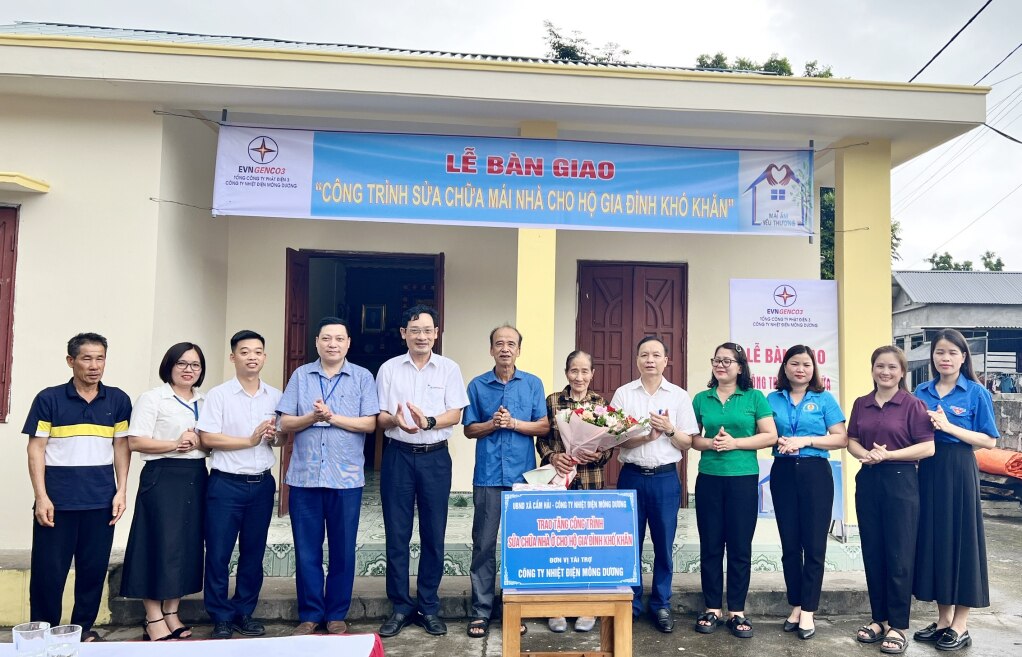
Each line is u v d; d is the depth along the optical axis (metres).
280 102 4.70
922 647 3.84
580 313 6.41
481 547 3.93
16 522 4.48
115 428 3.64
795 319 5.05
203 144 5.41
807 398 3.98
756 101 4.67
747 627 3.94
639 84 4.63
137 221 4.67
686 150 4.86
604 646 3.12
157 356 4.70
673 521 4.00
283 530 4.98
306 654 2.06
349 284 7.87
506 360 3.92
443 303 6.14
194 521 3.72
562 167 4.82
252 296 6.09
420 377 3.91
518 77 4.59
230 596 4.21
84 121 4.68
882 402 3.87
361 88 4.50
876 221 5.07
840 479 4.81
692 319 6.42
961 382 3.83
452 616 4.18
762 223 4.89
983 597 3.69
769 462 5.03
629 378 6.41
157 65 4.38
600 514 3.07
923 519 3.79
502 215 4.79
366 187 4.75
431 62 4.53
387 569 3.93
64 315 4.60
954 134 4.98
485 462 3.94
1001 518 7.99
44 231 4.62
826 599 4.30
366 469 7.32
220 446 3.69
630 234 6.42
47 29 6.25
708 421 4.05
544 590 3.00
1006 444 9.09
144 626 3.99
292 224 6.17
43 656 1.72
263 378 6.07
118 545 4.45
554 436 3.98
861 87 4.68
